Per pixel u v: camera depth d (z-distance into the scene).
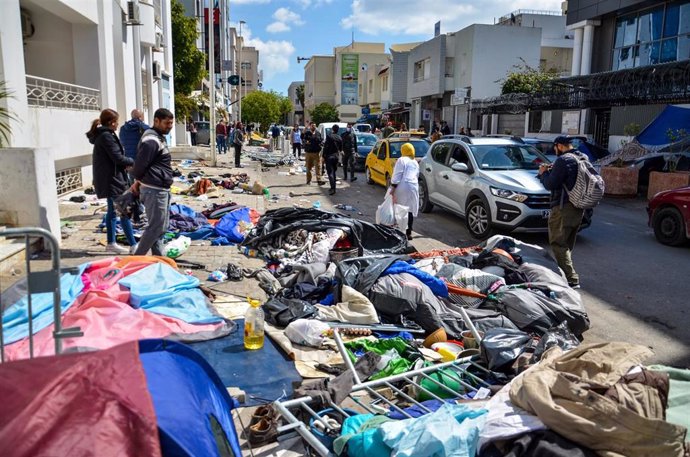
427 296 5.82
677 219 9.81
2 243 6.77
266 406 3.86
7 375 2.13
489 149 11.41
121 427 1.99
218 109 50.66
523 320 5.64
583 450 2.94
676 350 5.48
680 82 17.36
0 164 6.95
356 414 3.76
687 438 3.20
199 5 48.78
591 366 3.48
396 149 16.77
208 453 2.18
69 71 15.25
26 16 14.42
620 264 8.73
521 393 3.34
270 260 7.79
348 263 6.32
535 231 9.80
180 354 2.70
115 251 7.55
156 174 6.64
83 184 14.22
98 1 15.18
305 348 5.02
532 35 36.72
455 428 3.03
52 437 1.89
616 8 24.30
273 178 19.61
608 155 19.05
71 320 4.68
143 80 23.92
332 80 95.94
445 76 39.94
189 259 7.65
